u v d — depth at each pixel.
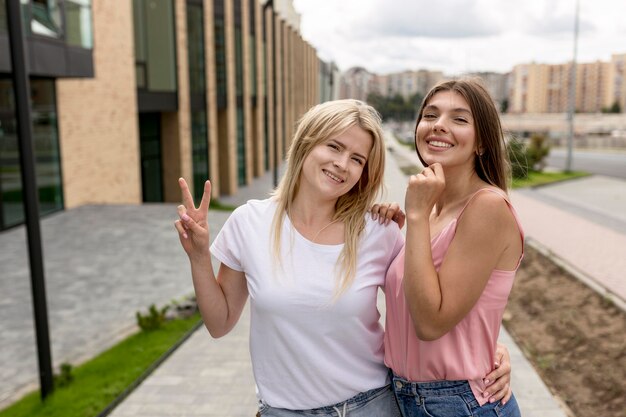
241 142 31.08
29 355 6.70
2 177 13.78
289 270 2.02
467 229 1.83
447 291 1.82
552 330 7.48
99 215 15.66
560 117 91.19
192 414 5.09
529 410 5.12
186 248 2.09
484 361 1.96
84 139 17.28
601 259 11.86
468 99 1.93
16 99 4.99
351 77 104.06
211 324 2.20
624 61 107.81
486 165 2.01
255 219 2.11
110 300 8.70
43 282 5.33
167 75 21.34
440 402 1.98
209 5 24.11
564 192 25.61
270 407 2.14
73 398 5.34
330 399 2.08
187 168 22.70
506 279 1.90
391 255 2.12
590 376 5.93
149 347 6.67
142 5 20.44
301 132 2.08
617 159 48.28
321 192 2.01
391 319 2.08
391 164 35.62
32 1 12.48
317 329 2.01
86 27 14.82
